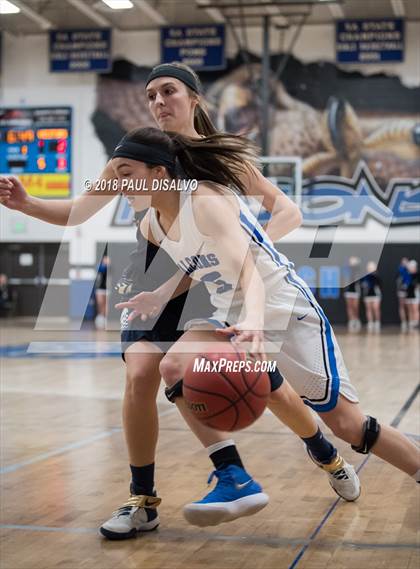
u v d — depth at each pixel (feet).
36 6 51.65
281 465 12.11
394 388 22.24
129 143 7.47
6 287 58.85
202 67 53.31
